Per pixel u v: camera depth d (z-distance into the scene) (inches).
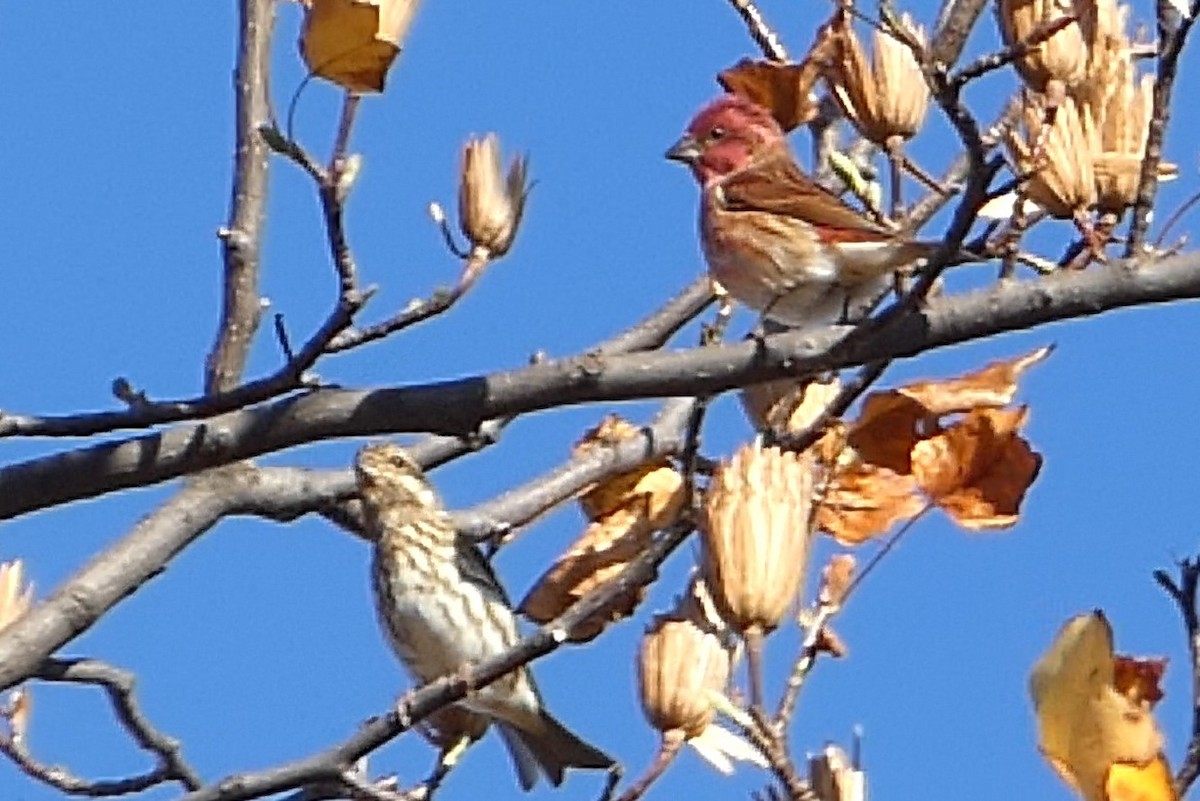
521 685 266.2
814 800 162.7
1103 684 132.4
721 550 165.9
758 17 243.6
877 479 191.9
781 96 228.8
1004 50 195.0
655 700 184.5
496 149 208.1
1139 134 208.4
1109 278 205.6
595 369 214.8
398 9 185.6
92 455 223.1
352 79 186.1
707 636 185.9
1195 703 138.8
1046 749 133.1
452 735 257.8
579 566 224.4
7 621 241.6
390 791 233.1
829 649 176.7
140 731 251.6
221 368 233.1
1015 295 206.4
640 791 183.8
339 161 191.0
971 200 191.2
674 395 214.1
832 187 306.5
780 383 223.3
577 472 250.2
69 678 250.2
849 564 183.3
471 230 206.4
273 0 237.9
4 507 222.8
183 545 254.1
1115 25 209.3
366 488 297.1
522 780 274.4
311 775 218.1
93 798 251.9
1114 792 131.6
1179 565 150.0
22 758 251.3
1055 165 204.2
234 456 222.8
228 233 234.8
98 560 247.4
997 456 190.7
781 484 167.5
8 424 209.6
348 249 197.5
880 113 226.7
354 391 220.7
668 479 228.4
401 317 205.0
